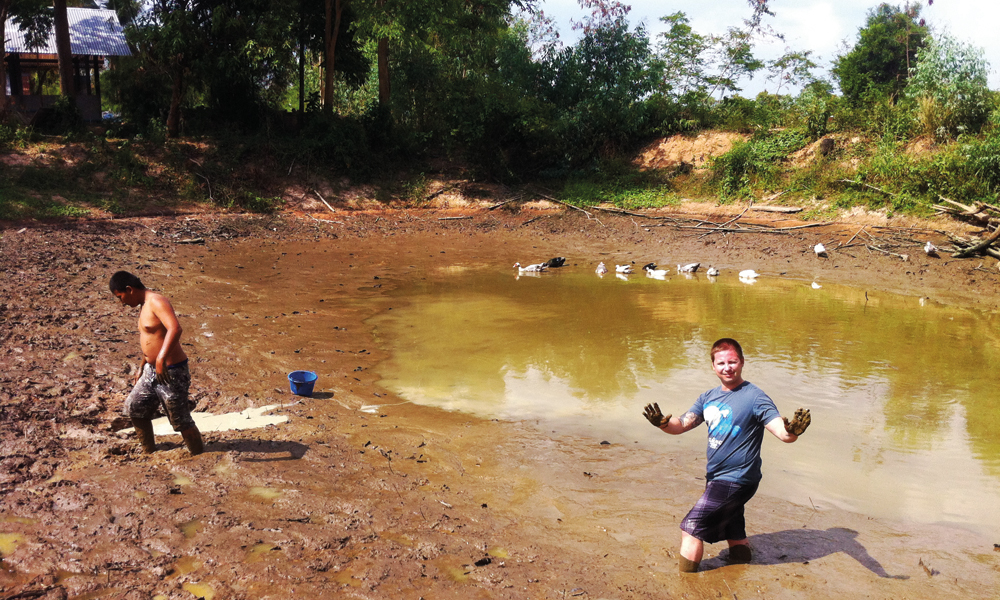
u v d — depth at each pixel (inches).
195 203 924.6
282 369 342.3
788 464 247.0
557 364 365.1
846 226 780.0
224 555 173.9
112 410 270.4
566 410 299.7
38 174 866.1
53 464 219.9
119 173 920.3
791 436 162.4
